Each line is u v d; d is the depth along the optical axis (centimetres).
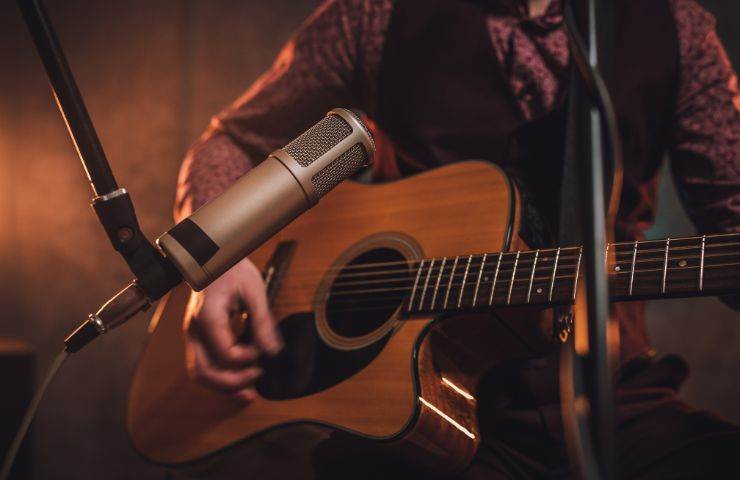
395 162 165
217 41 397
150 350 162
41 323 388
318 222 153
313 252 150
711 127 152
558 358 137
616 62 148
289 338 142
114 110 392
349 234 148
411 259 136
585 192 84
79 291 389
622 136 148
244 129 180
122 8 395
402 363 126
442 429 124
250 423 140
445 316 126
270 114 178
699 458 124
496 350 131
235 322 148
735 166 150
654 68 149
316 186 100
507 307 119
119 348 380
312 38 177
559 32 152
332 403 131
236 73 396
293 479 147
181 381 154
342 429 127
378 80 165
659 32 150
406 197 145
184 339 160
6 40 388
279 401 138
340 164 101
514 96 153
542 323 123
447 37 159
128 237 100
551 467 135
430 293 127
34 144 391
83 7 393
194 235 96
